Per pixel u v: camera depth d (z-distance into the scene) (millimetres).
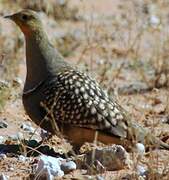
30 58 12125
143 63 18375
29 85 12055
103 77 15867
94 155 11266
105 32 20406
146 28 20922
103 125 11695
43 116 11930
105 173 11047
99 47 19375
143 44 20250
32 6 21797
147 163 11070
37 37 12148
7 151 12086
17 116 13969
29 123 13648
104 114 11734
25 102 12109
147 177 10844
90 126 11719
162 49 19062
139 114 14305
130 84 16812
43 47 12141
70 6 22625
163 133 12906
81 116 11719
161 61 18453
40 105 11914
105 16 22375
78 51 19484
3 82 14953
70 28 21203
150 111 14594
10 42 18922
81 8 22812
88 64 18250
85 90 11859
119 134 11695
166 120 13969
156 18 22312
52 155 11945
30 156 11906
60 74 12000
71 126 11828
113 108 11828
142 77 17203
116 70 17906
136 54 17859
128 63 18484
